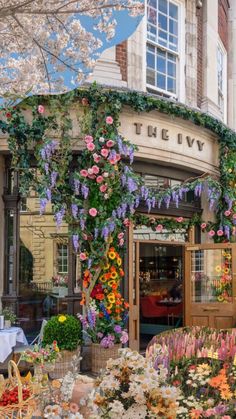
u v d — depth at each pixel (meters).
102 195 7.93
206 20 11.30
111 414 1.84
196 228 10.45
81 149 8.14
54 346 5.01
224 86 12.95
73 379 2.56
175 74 10.45
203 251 9.71
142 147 8.70
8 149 7.99
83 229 7.95
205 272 9.64
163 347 2.24
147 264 11.02
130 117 8.58
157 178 9.53
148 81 9.81
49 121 7.84
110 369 1.99
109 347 7.50
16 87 6.94
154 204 9.13
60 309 8.20
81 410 2.32
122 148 8.04
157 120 8.94
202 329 2.58
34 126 7.77
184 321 9.76
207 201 10.44
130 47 9.22
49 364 3.95
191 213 10.24
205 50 11.23
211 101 11.19
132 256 8.98
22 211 8.42
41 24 5.97
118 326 7.71
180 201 9.96
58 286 8.26
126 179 8.02
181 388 1.99
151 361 2.09
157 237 9.66
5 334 6.70
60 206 7.84
